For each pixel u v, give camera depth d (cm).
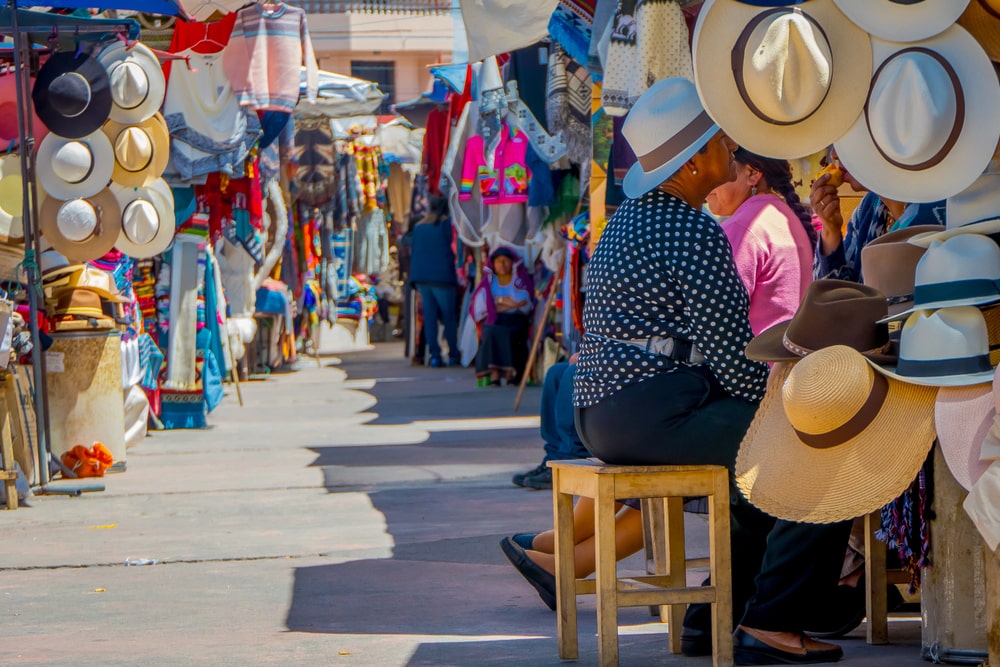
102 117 1600
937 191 692
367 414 2519
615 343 796
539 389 2922
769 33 697
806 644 802
